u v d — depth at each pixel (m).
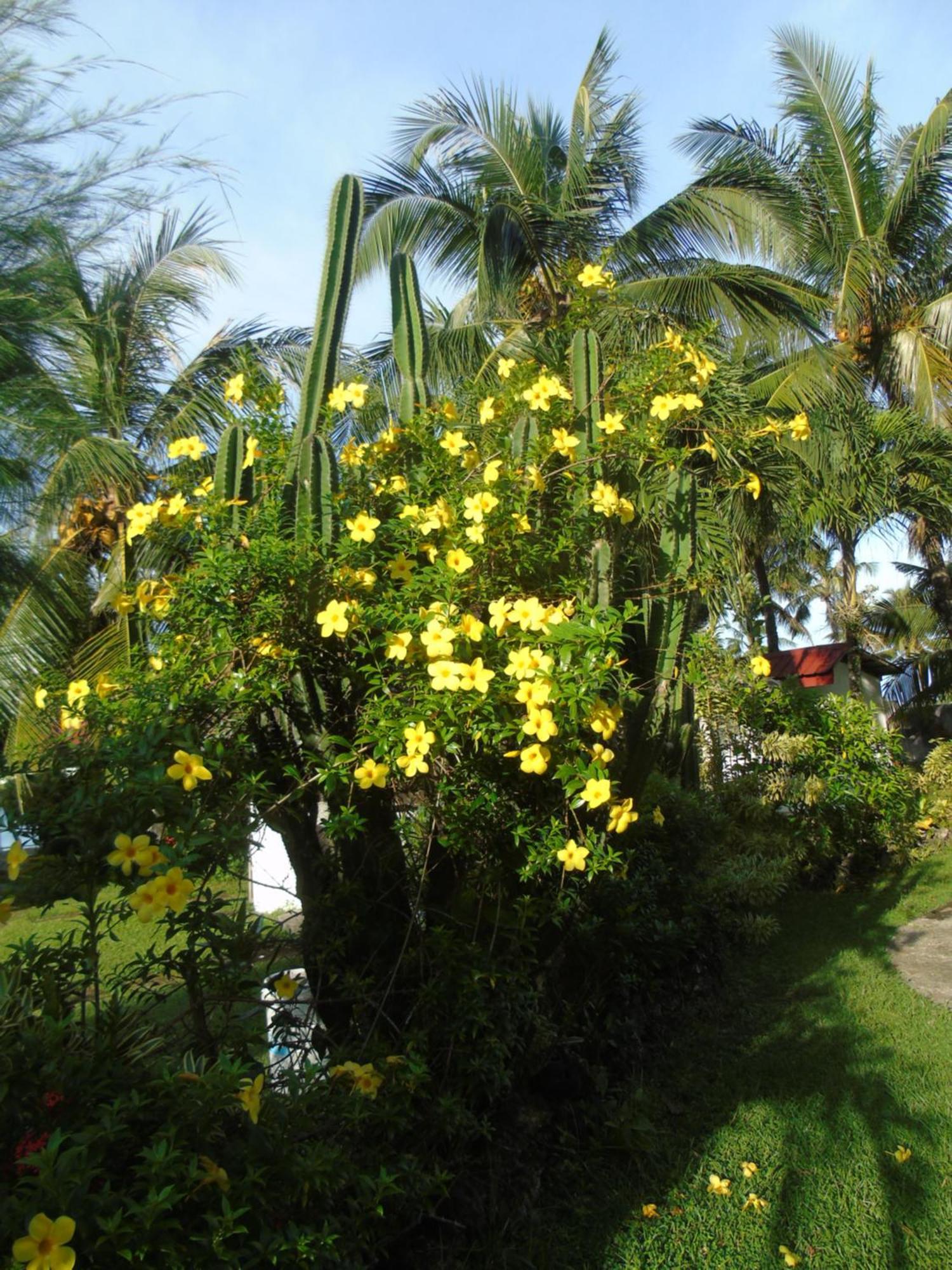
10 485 3.53
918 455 12.89
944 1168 3.16
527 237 9.07
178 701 2.66
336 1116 2.20
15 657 4.92
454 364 9.67
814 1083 3.90
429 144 10.32
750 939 5.95
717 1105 3.76
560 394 3.57
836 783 8.13
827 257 13.88
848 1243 2.82
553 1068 3.44
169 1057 2.08
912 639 23.88
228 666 2.80
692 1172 3.25
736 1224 2.93
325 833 2.91
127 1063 1.99
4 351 3.44
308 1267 1.79
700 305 10.02
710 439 4.03
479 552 3.05
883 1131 3.43
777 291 9.91
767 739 8.29
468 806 2.83
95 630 6.68
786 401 11.35
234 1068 1.82
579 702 2.58
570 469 3.42
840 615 18.98
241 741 2.70
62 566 5.88
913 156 13.15
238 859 2.42
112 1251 1.54
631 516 3.37
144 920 2.01
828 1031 4.48
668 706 3.53
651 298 9.97
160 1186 1.67
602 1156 3.34
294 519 3.21
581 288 4.58
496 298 9.45
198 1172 1.71
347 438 4.88
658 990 4.46
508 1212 2.89
